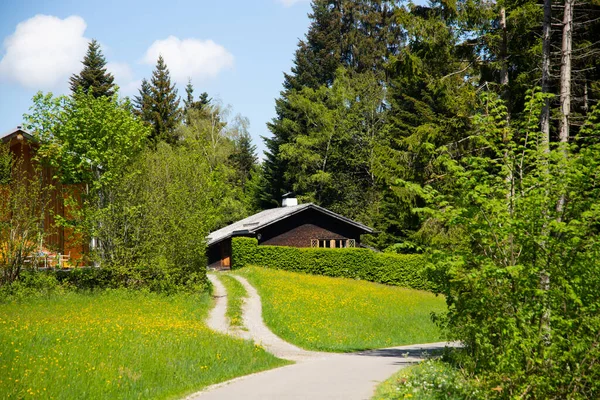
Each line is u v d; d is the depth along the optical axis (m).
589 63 19.70
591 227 10.24
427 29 20.84
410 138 21.25
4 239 24.84
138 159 30.06
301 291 32.19
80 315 20.55
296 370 14.95
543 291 9.53
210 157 60.97
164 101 71.94
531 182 10.66
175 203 29.72
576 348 9.22
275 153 64.50
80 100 29.62
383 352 20.72
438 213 10.96
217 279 36.78
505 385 9.94
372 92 60.00
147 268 28.33
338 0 69.31
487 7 20.09
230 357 15.25
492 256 10.70
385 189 22.98
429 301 35.50
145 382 12.12
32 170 30.19
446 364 14.05
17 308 21.28
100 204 28.78
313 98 63.72
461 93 20.59
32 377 11.27
